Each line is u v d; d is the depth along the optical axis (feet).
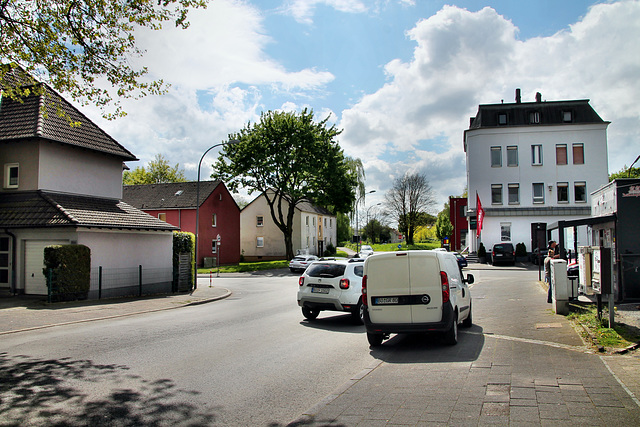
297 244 205.77
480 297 57.31
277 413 17.06
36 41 34.81
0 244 63.52
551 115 147.54
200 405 17.90
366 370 23.30
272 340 32.30
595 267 32.55
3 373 22.45
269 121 147.64
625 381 19.20
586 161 143.64
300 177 150.30
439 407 16.90
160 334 34.65
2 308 49.42
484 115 151.43
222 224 168.86
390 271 29.58
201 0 37.14
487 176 147.64
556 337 29.73
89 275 58.65
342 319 44.55
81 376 21.94
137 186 174.40
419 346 29.73
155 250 75.87
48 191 65.36
